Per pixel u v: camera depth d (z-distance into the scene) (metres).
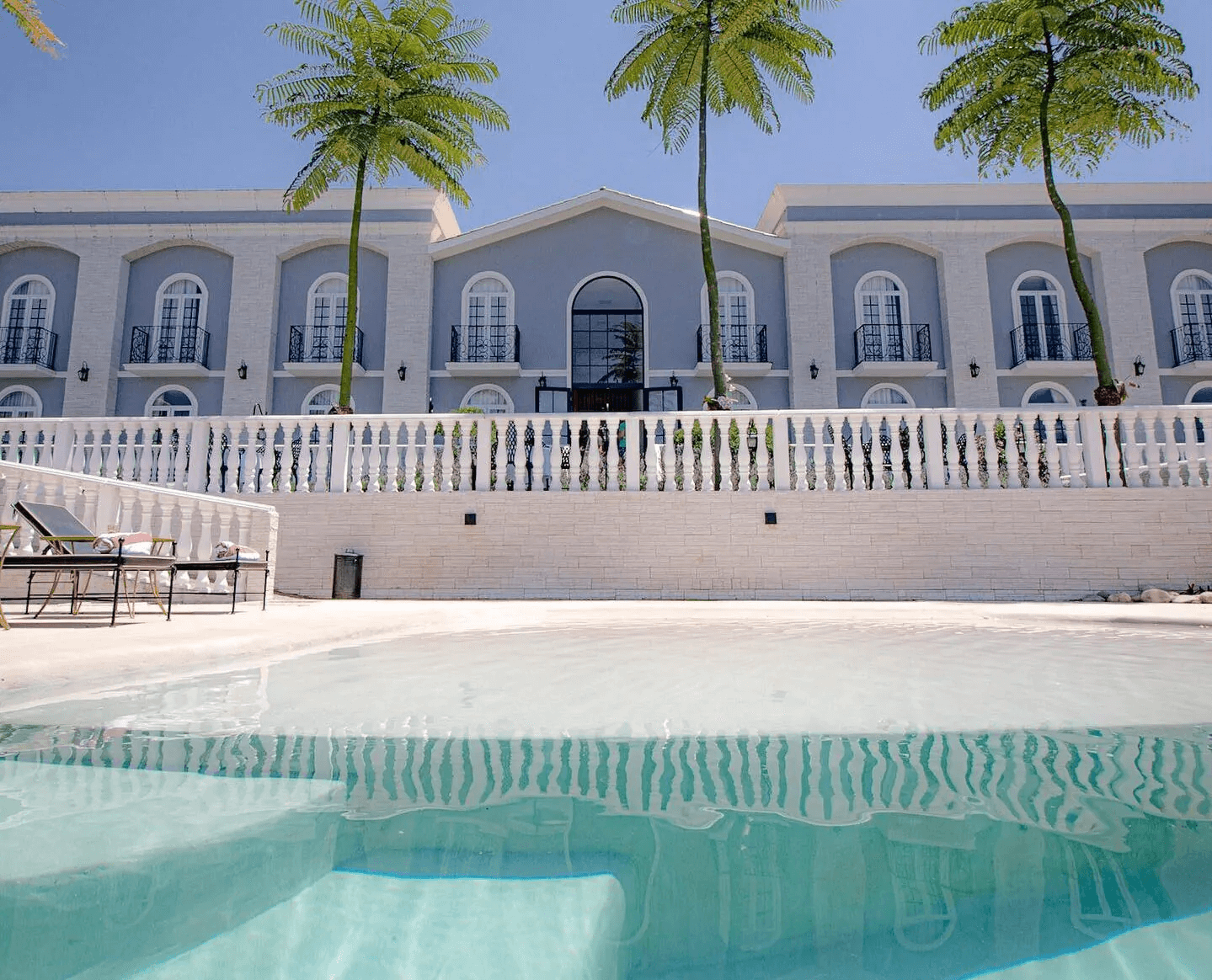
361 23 14.33
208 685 3.33
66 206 21.20
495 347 21.17
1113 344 20.45
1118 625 5.96
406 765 2.13
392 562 9.77
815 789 1.93
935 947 1.11
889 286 21.28
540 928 1.17
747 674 3.71
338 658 4.18
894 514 9.55
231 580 8.45
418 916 1.22
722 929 1.18
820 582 9.47
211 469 10.12
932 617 6.45
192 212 21.28
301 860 1.45
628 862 1.44
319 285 21.52
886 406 20.83
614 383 21.44
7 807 1.74
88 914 1.20
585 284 21.52
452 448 10.13
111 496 8.20
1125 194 20.72
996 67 14.10
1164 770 2.09
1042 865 1.44
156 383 21.16
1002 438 9.94
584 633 5.50
